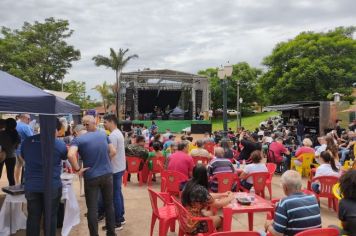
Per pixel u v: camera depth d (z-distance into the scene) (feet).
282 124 71.05
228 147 29.99
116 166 16.81
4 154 19.98
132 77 84.53
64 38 124.57
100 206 17.99
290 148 37.81
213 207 13.66
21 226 16.43
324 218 19.56
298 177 10.97
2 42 109.70
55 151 13.56
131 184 28.50
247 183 21.34
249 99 172.04
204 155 27.25
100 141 14.44
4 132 20.99
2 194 18.26
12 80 13.98
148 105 93.97
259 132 55.16
